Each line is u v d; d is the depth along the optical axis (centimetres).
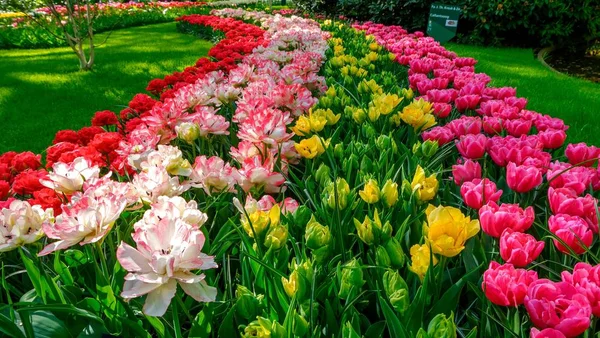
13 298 161
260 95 303
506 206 141
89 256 151
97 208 129
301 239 165
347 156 225
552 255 148
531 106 553
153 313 106
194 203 145
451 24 751
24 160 230
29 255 153
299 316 110
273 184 186
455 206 188
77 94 696
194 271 136
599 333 115
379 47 586
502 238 127
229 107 327
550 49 1123
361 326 131
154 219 123
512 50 1092
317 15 1349
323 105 316
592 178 188
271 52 510
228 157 260
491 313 126
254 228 144
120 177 221
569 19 1112
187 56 1008
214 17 1348
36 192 175
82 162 175
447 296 122
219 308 134
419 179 167
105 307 131
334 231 159
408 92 331
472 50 1049
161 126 256
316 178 198
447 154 238
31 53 1145
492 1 1117
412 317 117
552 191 155
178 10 2131
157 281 105
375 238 147
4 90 726
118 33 1509
